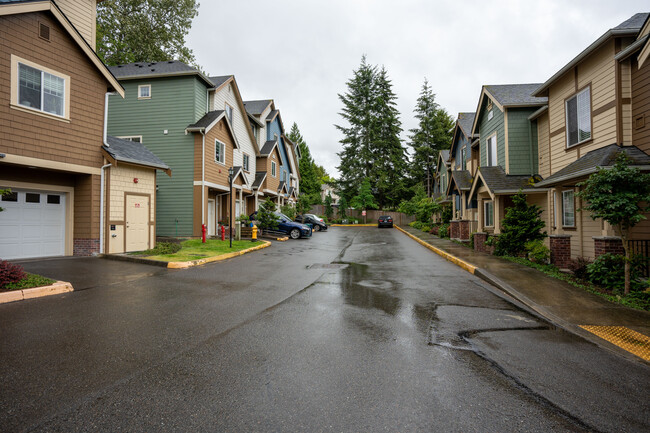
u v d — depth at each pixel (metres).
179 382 3.27
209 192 19.67
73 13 11.98
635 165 7.88
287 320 5.23
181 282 7.87
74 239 11.38
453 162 27.23
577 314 5.72
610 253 7.61
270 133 29.88
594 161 8.86
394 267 10.75
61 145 10.40
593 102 10.09
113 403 2.89
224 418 2.71
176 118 17.47
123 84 17.92
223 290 7.17
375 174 49.94
